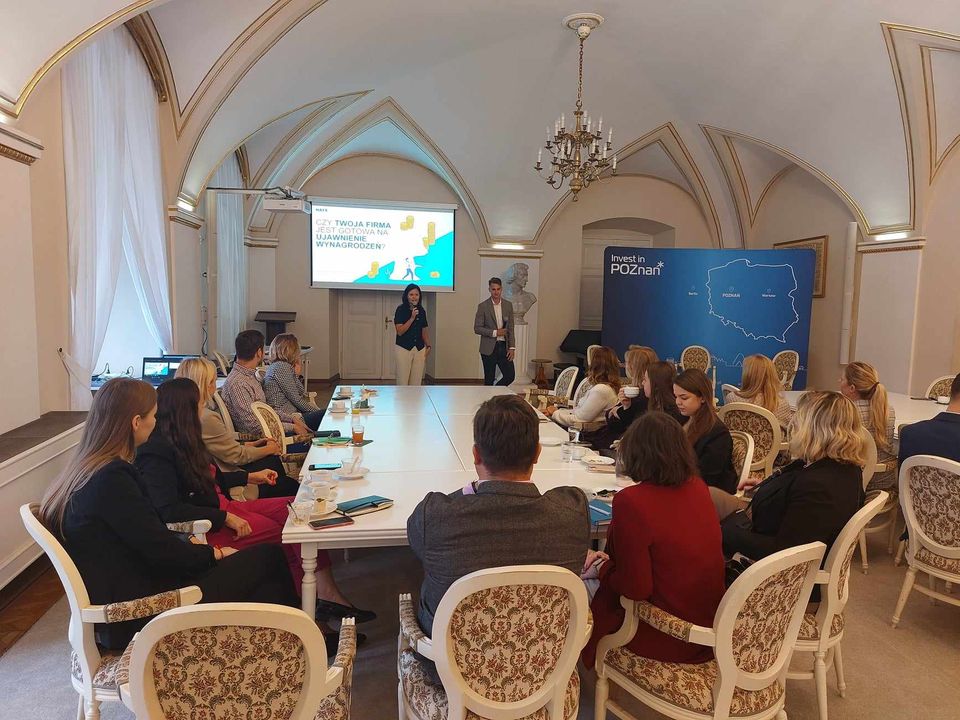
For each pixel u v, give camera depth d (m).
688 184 9.18
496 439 1.41
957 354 5.98
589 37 6.03
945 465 2.29
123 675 1.33
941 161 5.94
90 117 3.68
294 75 5.44
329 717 1.39
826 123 6.28
